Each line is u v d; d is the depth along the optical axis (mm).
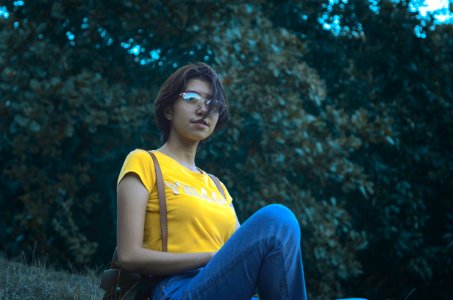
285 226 1787
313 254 6023
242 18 5992
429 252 7156
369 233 7160
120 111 5410
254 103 5828
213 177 2285
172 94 2146
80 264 5605
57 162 5789
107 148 5703
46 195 5488
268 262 1779
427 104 7594
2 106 5316
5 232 5559
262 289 1809
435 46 7617
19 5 5973
